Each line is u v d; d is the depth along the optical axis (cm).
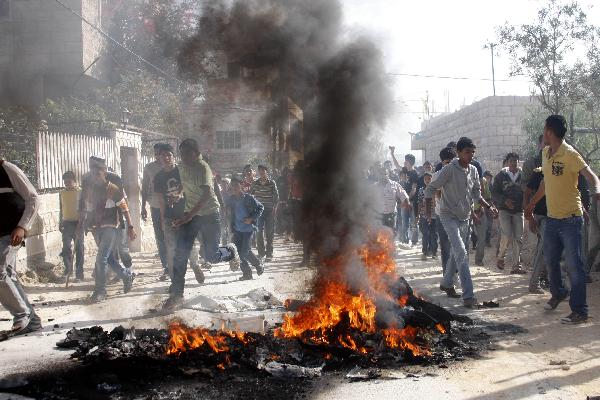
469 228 724
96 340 491
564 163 582
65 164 1084
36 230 959
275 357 445
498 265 928
